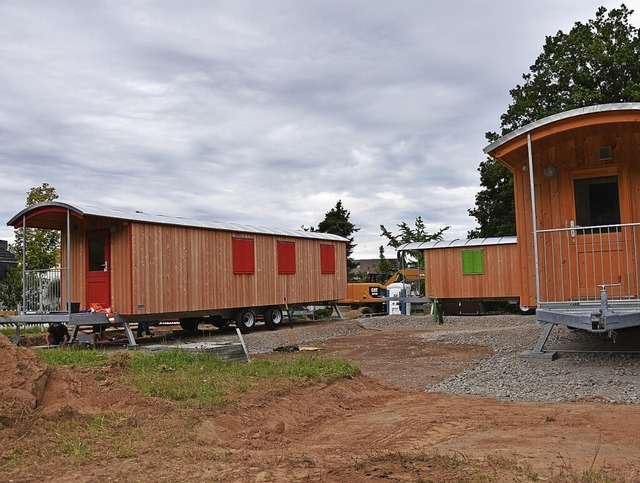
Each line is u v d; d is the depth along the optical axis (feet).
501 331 47.65
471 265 78.79
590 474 13.26
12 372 19.29
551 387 26.18
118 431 17.71
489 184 97.81
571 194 34.58
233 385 23.89
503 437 17.60
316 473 14.11
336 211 166.20
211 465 14.89
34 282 50.49
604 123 30.58
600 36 89.04
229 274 55.98
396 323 71.51
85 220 49.32
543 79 90.12
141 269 46.96
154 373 25.09
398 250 87.25
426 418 21.07
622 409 21.34
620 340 36.40
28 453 15.33
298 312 81.25
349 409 24.11
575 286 34.19
